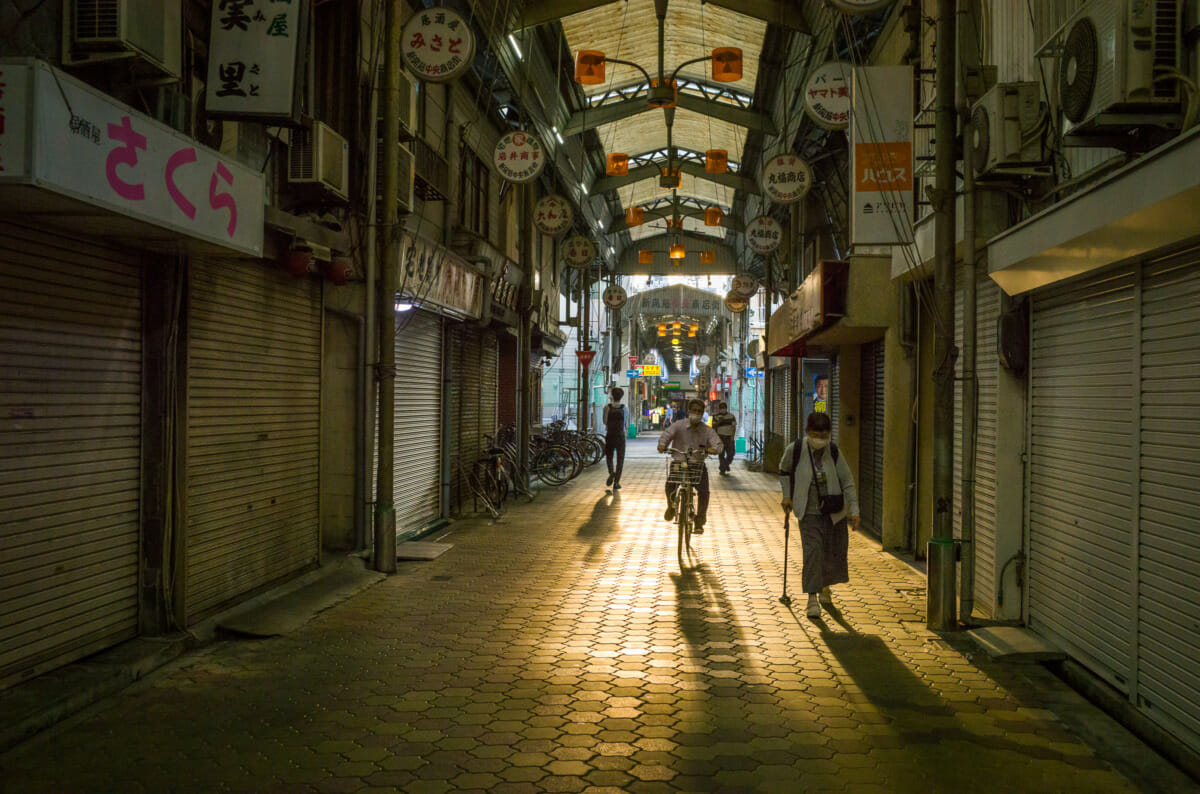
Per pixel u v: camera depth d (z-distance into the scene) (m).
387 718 4.44
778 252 21.52
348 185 8.23
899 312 10.00
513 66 13.22
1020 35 6.35
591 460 22.22
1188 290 4.16
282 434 7.42
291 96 5.45
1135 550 4.60
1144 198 3.86
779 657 5.61
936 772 3.83
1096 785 3.70
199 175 4.94
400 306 9.95
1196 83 3.95
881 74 7.54
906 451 10.02
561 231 15.53
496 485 12.78
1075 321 5.49
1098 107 4.18
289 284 7.53
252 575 6.90
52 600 4.74
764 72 15.63
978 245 6.57
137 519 5.52
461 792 3.59
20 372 4.45
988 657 5.62
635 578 8.20
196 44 5.88
